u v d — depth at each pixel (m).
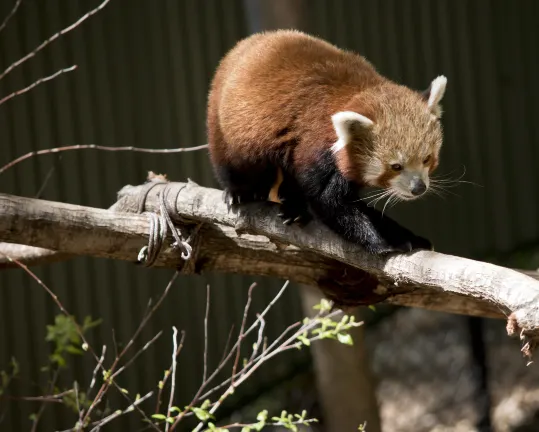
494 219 16.16
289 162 6.54
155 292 13.50
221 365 6.63
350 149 6.32
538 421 13.61
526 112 16.25
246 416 14.12
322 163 6.30
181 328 13.68
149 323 13.50
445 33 15.55
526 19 16.09
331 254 6.07
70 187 13.02
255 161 6.65
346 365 10.91
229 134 6.70
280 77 6.54
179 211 6.52
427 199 15.60
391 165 6.34
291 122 6.41
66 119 12.96
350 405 11.04
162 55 13.50
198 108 13.67
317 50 6.81
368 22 14.94
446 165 15.82
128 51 13.31
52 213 6.06
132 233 6.32
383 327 16.91
